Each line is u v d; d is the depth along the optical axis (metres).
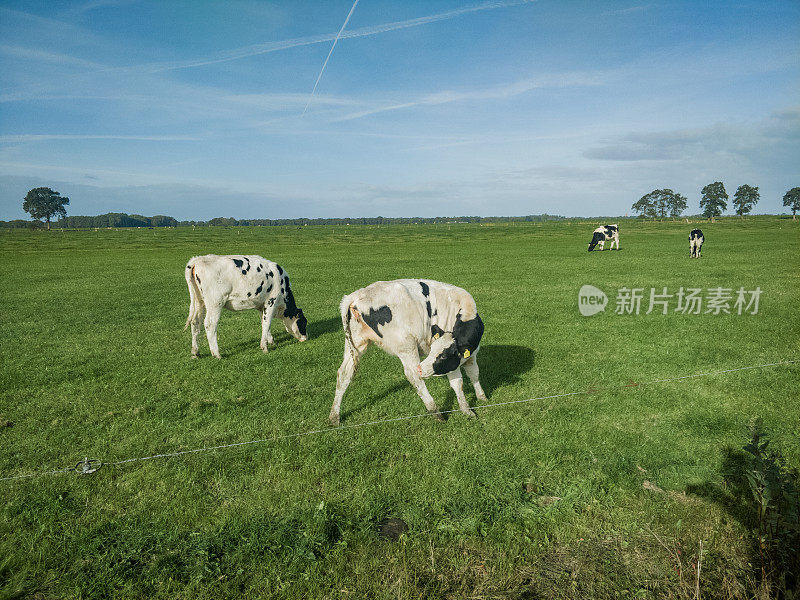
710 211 105.69
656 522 4.17
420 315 6.39
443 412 6.71
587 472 4.99
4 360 9.63
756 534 3.89
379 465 5.29
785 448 5.30
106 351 10.29
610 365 8.70
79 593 3.51
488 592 3.48
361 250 42.78
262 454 5.56
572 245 44.47
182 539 4.07
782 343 9.76
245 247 49.91
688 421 6.21
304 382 8.09
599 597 3.43
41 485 4.95
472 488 4.69
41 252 44.03
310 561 3.80
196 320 9.76
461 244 49.56
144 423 6.51
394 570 3.67
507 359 9.17
